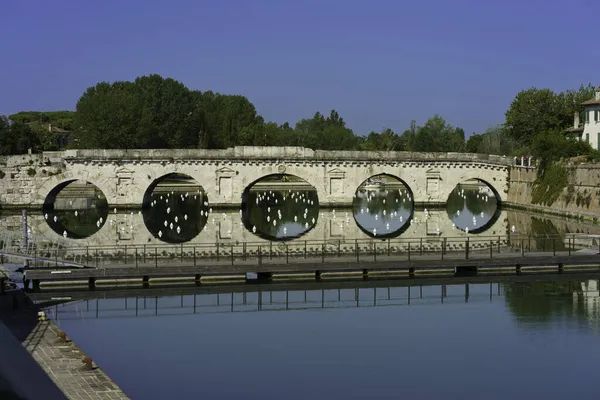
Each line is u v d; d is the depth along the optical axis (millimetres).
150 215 103688
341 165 110562
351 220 98938
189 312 43406
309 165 109875
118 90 153250
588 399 29297
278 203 126812
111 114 134375
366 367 33219
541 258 56156
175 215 104250
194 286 50469
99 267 51625
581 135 119938
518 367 33344
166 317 42125
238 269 51531
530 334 38688
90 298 47094
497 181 115688
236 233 84875
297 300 46844
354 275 53938
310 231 87000
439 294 48812
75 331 38875
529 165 110500
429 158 112062
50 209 110000
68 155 104375
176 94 159250
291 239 78875
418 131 194875
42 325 35281
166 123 153500
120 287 49719
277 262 53875
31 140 162875
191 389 30141
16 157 103938
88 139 136750
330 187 110812
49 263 53375
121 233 84000
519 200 111875
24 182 104375
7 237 70812
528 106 131375
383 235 82500
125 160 105750
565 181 98750
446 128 198000
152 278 51000
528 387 30609
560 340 37656
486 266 55312
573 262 56656
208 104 188750
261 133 172250
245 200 115500
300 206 122125
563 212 97438
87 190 146375
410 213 108375
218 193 108562
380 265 53844
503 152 171125
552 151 103000
